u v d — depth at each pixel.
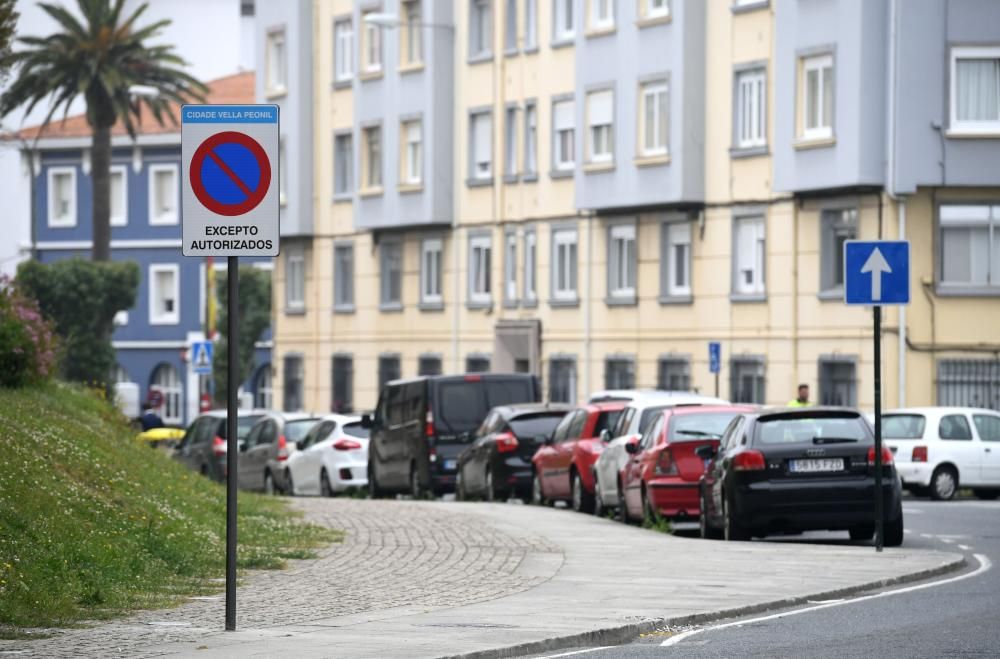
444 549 29.64
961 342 58.88
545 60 74.88
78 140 114.75
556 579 25.05
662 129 67.56
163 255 114.75
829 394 61.12
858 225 59.75
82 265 97.25
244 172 18.36
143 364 115.38
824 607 22.05
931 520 38.66
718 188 65.62
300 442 55.44
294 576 25.16
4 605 19.61
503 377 50.09
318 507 40.84
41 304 97.50
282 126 90.81
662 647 18.41
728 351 65.19
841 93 59.03
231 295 18.52
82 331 97.50
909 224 58.84
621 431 39.19
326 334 89.75
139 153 114.81
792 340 62.28
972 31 58.47
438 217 80.31
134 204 115.06
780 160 61.34
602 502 39.00
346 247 88.12
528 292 76.31
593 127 71.12
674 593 23.25
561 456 42.00
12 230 119.38
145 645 17.77
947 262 59.12
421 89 81.00
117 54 83.88
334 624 19.80
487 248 78.69
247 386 114.56
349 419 54.41
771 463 30.70
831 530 32.12
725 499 31.39
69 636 18.44
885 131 58.44
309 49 89.94
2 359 36.03
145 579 23.36
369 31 85.56
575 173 71.38
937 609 21.39
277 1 90.81
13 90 82.56
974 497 52.69
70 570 22.17
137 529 25.94
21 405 33.38
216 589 23.20
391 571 25.98
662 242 68.62
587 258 72.50
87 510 25.66
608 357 71.25
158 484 32.06
